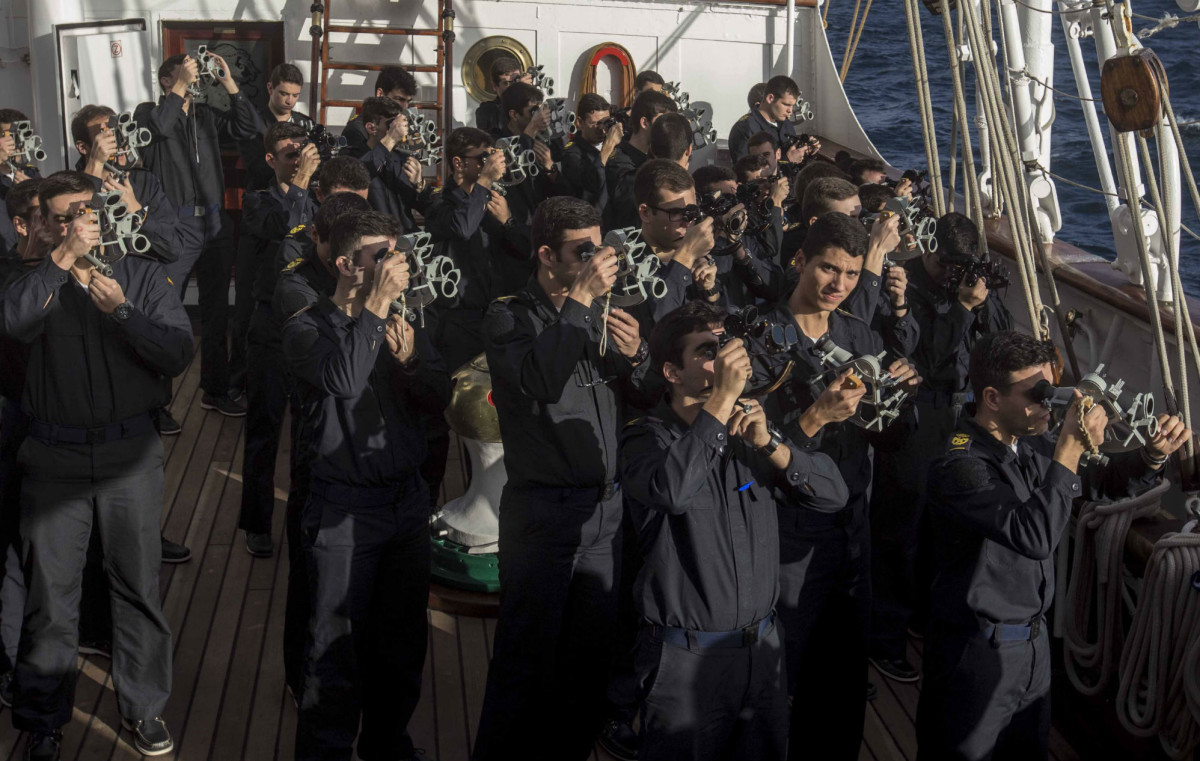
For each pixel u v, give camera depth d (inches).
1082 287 204.1
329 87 341.1
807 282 145.9
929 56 933.2
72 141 328.5
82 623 175.9
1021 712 132.3
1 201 205.5
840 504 124.1
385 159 242.2
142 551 151.6
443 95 346.9
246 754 156.6
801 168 245.6
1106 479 156.5
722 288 169.8
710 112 283.6
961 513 125.9
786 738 126.2
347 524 139.1
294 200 200.8
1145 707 147.9
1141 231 156.6
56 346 145.5
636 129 241.9
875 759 160.9
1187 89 746.2
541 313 139.9
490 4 343.3
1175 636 144.0
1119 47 154.3
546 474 138.5
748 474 121.3
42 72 325.7
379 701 149.9
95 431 147.1
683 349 118.6
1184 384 158.4
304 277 148.3
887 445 147.3
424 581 147.6
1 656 165.6
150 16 331.0
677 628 119.4
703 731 120.9
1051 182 232.4
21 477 166.1
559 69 350.3
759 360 141.9
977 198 201.9
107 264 142.5
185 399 275.9
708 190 199.3
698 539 118.1
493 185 211.6
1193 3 157.2
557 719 147.7
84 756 155.1
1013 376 126.1
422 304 137.6
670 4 350.6
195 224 249.4
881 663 180.1
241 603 193.2
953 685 130.7
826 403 122.6
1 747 156.5
